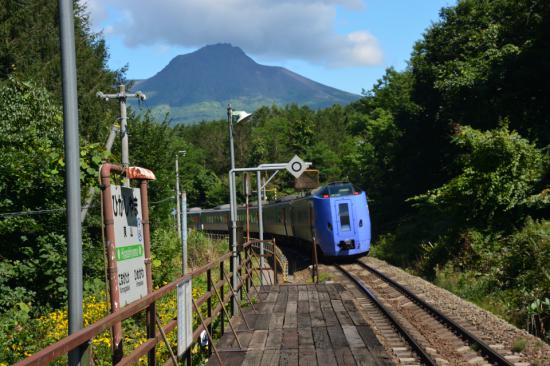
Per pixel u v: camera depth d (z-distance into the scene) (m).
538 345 9.97
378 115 60.03
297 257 31.36
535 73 26.16
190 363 7.49
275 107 161.25
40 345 9.42
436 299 15.21
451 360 9.51
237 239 13.53
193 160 97.06
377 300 14.84
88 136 26.33
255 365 8.12
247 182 20.67
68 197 5.06
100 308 10.71
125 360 5.00
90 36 32.94
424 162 41.03
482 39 32.84
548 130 25.09
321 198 26.92
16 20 25.81
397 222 40.28
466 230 21.22
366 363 8.12
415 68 40.53
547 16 26.00
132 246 7.22
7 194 12.38
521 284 14.56
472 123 30.81
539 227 17.58
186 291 6.92
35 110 14.86
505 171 20.78
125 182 11.56
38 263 12.37
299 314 11.98
